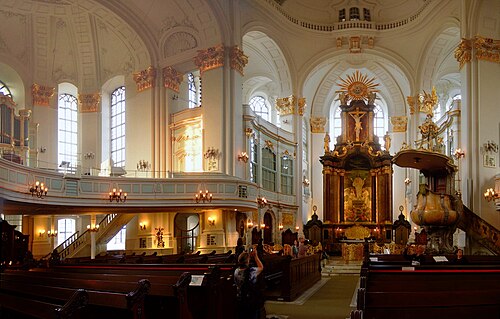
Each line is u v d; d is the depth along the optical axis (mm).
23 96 28281
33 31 28219
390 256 16594
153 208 22750
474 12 24734
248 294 7723
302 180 33312
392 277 7961
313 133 36281
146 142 27578
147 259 16906
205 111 25703
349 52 32500
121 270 10398
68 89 30531
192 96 30625
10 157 23656
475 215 22078
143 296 6465
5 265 16406
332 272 22938
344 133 35125
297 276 14664
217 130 25234
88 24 28719
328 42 32781
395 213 34344
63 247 26594
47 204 18922
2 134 23969
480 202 23453
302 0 32219
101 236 25406
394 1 32344
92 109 30078
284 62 32062
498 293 5906
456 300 5797
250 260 7918
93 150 29828
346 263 25766
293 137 32438
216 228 24625
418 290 7066
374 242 29312
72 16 28188
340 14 33000
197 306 8562
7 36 27656
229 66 25844
